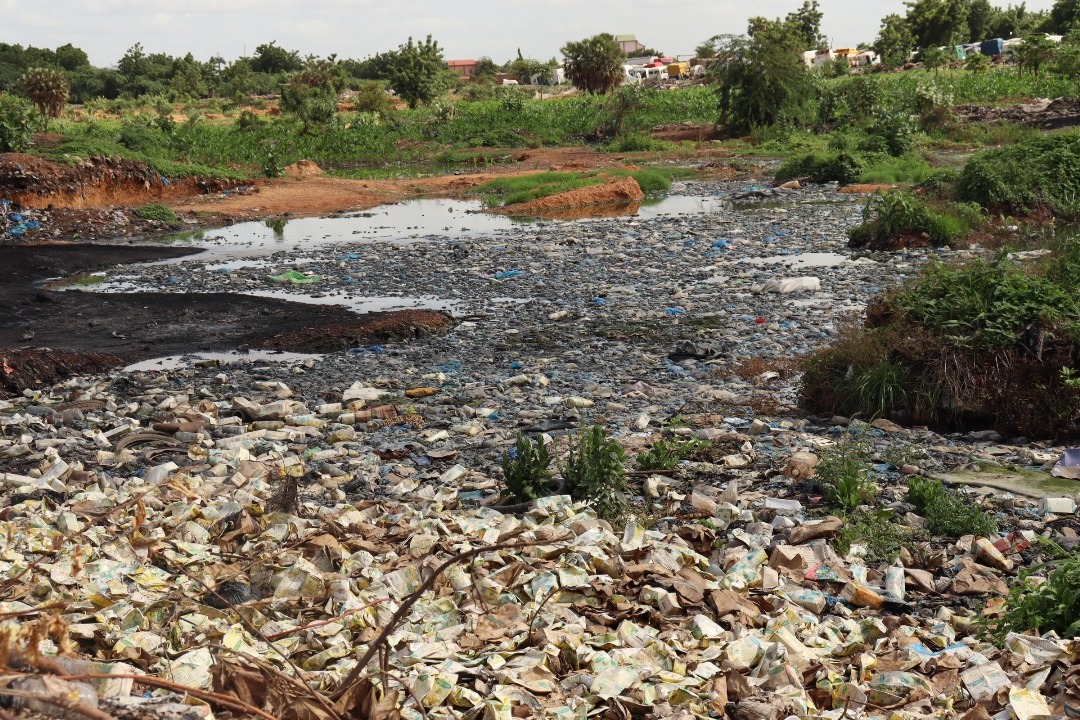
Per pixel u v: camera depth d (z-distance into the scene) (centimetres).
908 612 570
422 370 1272
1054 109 5178
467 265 2131
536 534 619
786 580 586
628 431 954
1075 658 447
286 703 324
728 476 819
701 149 4909
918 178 3397
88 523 641
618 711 398
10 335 1552
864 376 984
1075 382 881
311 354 1415
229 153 4725
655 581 548
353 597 504
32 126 3731
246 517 635
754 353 1298
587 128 5997
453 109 6303
